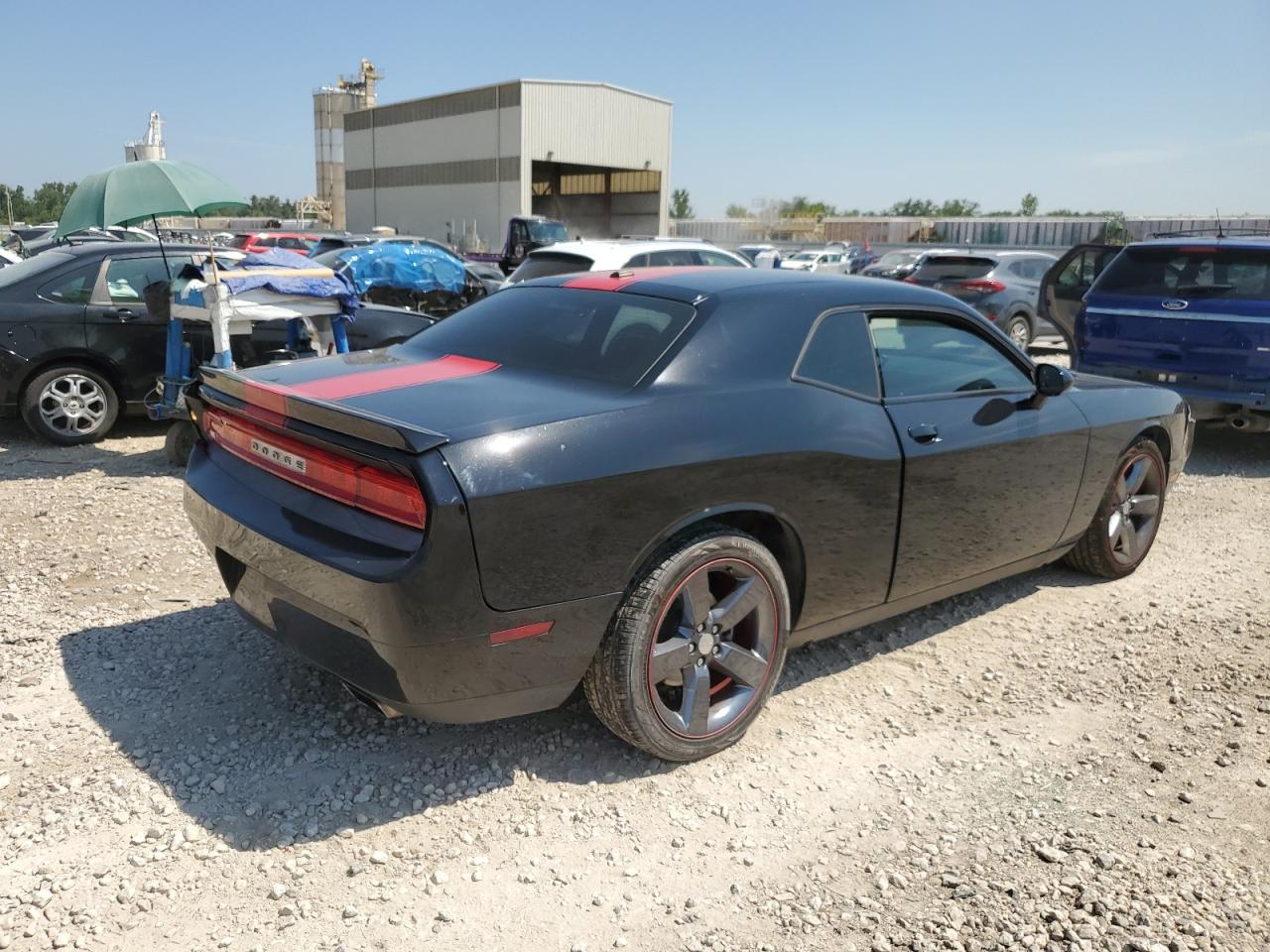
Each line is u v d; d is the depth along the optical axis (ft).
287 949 7.47
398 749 10.29
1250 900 8.28
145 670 11.80
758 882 8.46
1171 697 12.05
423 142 177.99
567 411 9.11
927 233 186.09
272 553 9.13
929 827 9.29
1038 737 11.06
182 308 20.86
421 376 10.31
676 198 324.60
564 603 8.84
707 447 9.53
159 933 7.57
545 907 8.05
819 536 10.71
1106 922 7.95
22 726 10.43
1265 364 23.36
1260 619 14.62
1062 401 13.91
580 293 11.80
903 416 11.49
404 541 8.27
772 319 10.80
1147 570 16.75
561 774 9.93
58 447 23.56
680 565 9.44
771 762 10.36
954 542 12.36
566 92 157.69
